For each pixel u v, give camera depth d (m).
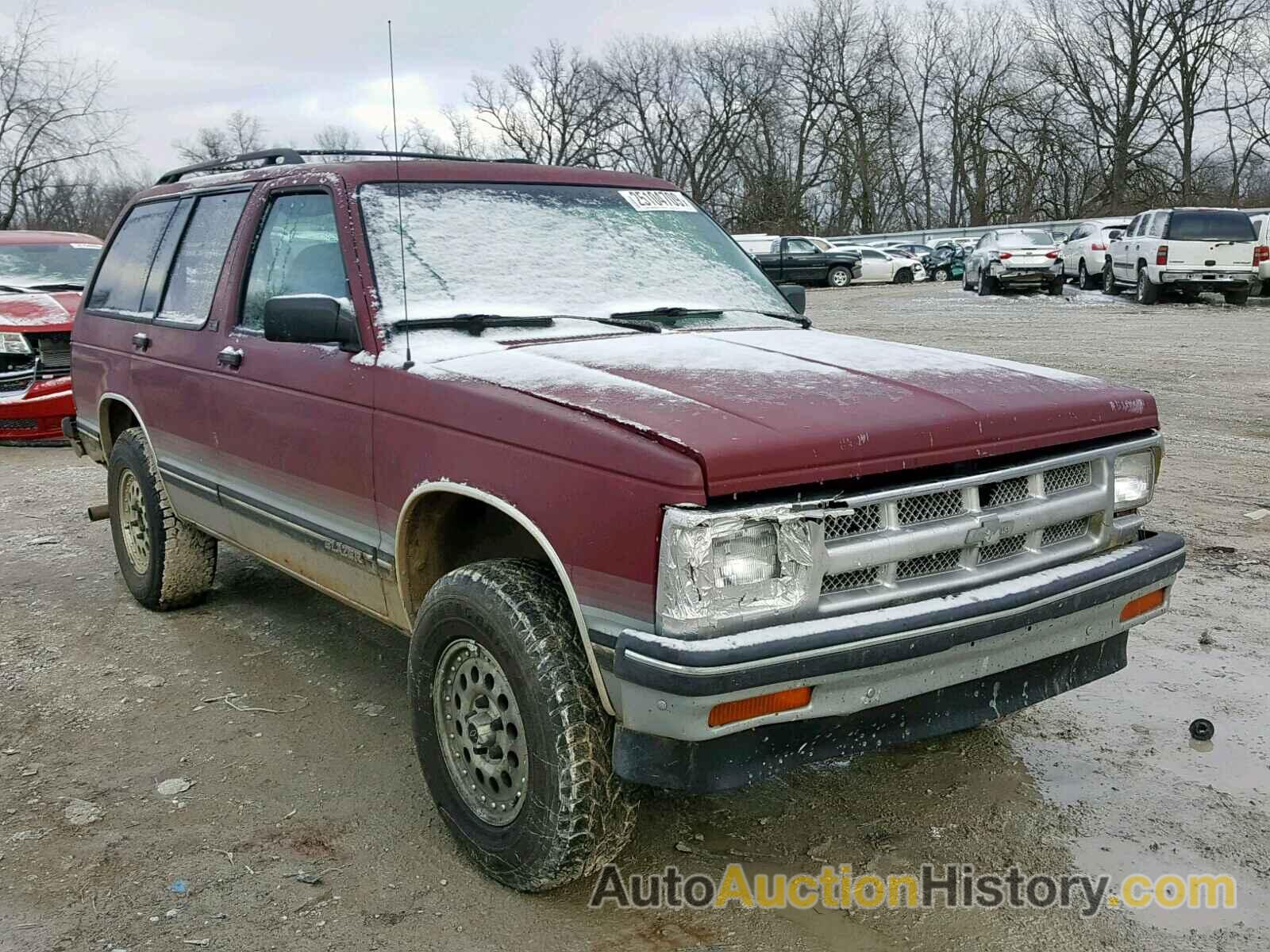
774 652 2.46
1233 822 3.32
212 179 4.77
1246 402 10.46
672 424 2.58
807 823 3.35
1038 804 3.44
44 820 3.39
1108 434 3.16
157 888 3.04
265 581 5.73
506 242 3.83
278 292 3.99
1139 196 51.19
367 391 3.37
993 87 60.00
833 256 31.75
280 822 3.38
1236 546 6.02
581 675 2.76
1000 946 2.76
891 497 2.67
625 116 67.94
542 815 2.77
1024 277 23.86
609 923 2.87
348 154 4.44
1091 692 4.27
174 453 4.70
